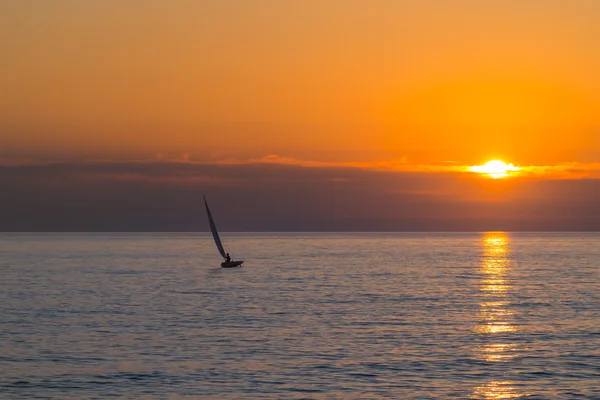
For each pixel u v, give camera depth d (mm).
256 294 107375
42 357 58438
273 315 82750
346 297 102625
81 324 75812
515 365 55500
